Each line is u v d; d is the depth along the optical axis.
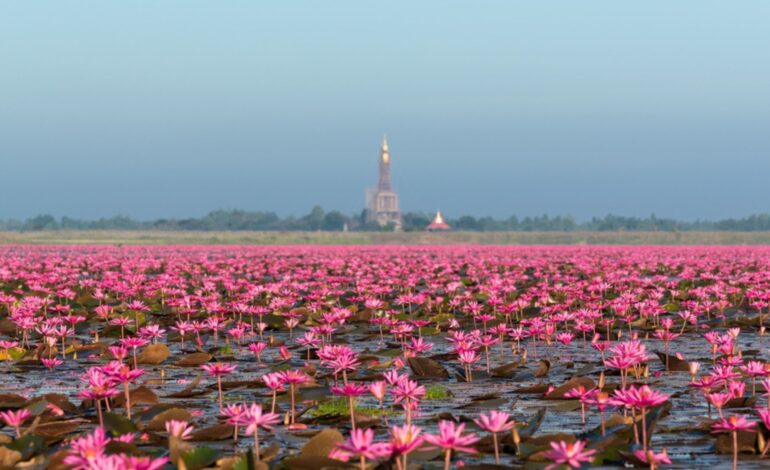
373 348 25.12
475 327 29.39
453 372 20.41
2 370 20.97
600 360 22.59
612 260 70.50
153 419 13.30
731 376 14.48
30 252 108.69
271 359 22.89
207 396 17.03
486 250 109.00
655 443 12.84
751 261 70.88
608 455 11.38
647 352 23.92
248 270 58.38
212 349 24.91
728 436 12.31
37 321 28.25
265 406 15.27
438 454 11.26
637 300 35.91
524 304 30.28
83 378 18.70
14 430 13.62
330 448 10.96
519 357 23.42
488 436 12.48
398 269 56.22
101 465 8.41
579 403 15.55
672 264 66.19
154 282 42.47
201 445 12.59
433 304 35.94
